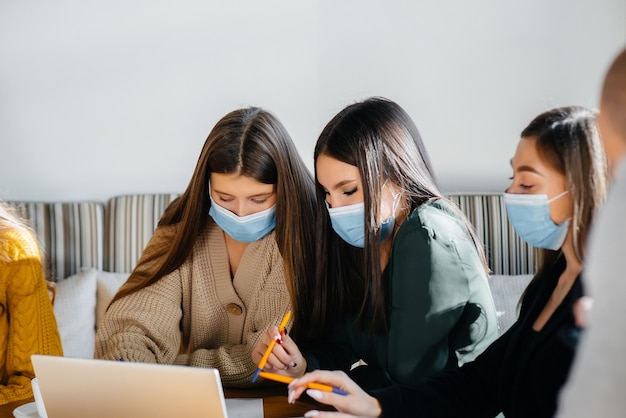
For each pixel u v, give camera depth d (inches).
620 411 30.7
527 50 122.0
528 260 113.7
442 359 65.4
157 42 129.2
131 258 125.3
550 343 52.0
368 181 65.4
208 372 52.9
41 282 78.6
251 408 65.8
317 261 72.6
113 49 129.6
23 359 75.7
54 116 130.7
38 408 64.0
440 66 123.3
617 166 33.9
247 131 72.2
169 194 126.0
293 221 73.0
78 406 57.5
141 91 129.9
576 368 32.7
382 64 124.6
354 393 56.8
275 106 128.0
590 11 121.1
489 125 123.2
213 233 78.8
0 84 130.4
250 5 127.6
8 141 130.8
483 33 122.5
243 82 128.4
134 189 130.9
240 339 78.2
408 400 58.7
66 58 130.0
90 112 130.5
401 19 123.8
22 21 129.6
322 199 71.3
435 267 63.9
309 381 57.1
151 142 130.4
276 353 68.0
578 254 50.9
